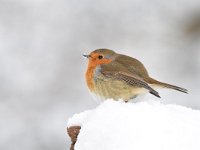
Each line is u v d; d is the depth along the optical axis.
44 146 12.66
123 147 4.50
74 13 15.20
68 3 15.36
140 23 15.16
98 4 15.36
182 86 13.41
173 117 4.85
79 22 15.01
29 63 14.12
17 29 14.85
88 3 15.36
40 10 15.23
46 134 12.75
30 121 12.92
